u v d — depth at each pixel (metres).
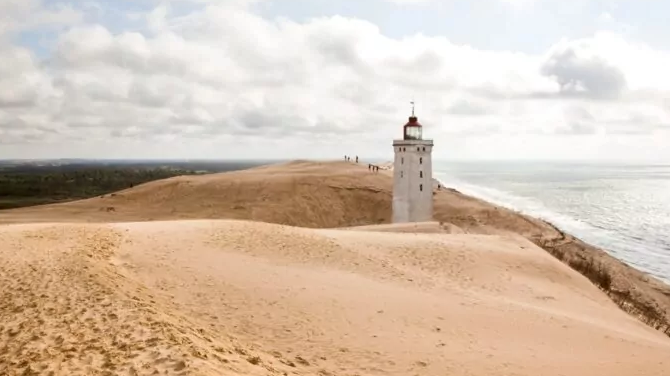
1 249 20.58
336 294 19.28
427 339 15.77
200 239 25.23
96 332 11.73
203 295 18.00
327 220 69.31
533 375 13.43
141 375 9.23
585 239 65.50
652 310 32.03
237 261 22.44
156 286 18.52
